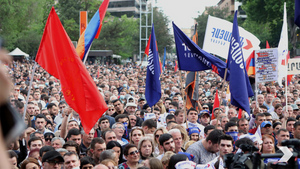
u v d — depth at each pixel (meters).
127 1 178.75
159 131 8.75
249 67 15.55
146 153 7.94
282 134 9.02
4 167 0.71
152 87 12.75
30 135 8.96
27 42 79.56
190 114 11.27
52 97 16.31
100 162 7.13
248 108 9.55
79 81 8.27
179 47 11.02
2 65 0.73
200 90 21.70
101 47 98.44
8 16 61.19
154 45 12.72
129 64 89.81
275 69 13.38
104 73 44.44
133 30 105.38
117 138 9.92
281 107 14.19
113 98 15.68
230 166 3.58
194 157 7.23
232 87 9.57
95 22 10.30
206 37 13.01
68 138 8.96
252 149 3.61
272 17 62.59
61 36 8.33
